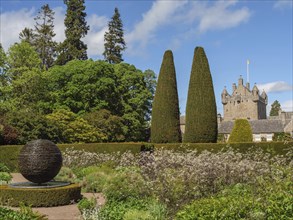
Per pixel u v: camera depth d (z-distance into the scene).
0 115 28.67
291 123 51.97
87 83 33.47
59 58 42.59
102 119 31.53
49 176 11.30
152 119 26.47
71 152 19.44
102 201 10.94
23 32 45.56
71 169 16.97
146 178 9.95
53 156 11.29
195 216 5.44
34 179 11.22
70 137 28.78
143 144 22.61
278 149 21.45
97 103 34.09
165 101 26.03
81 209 9.45
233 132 29.92
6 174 16.09
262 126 55.06
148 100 38.97
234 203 5.68
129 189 9.67
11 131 24.25
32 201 10.63
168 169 9.71
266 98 75.06
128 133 36.25
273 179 8.94
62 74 34.09
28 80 33.75
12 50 35.28
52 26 46.78
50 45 45.31
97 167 16.08
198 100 25.20
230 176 9.39
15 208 10.33
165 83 26.27
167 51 26.70
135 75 37.94
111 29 47.12
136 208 8.20
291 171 9.39
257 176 9.12
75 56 42.41
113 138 33.47
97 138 30.64
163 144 23.75
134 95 38.19
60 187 11.25
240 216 5.49
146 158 14.55
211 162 9.64
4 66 34.16
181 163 10.17
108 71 34.84
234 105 69.81
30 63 35.44
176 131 25.94
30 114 26.80
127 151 20.02
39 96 35.12
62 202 10.92
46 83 34.97
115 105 36.00
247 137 29.39
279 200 5.82
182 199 8.41
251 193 7.94
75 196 11.34
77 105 33.25
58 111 30.12
